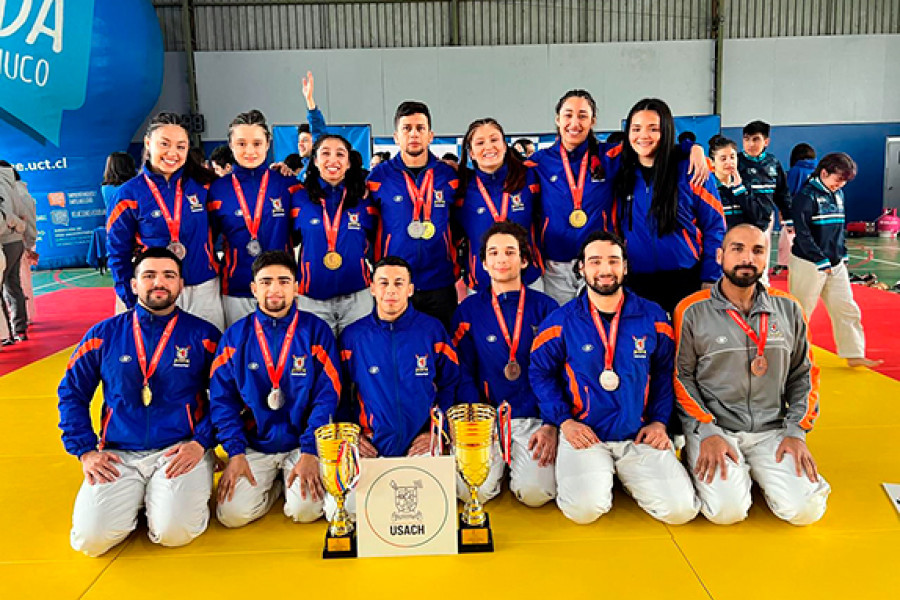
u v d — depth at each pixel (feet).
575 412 11.02
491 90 55.62
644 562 9.19
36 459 13.47
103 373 10.59
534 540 9.87
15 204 24.18
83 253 47.60
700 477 10.27
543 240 13.93
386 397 11.18
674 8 55.42
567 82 55.62
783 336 10.54
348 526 9.73
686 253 12.75
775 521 10.25
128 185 12.90
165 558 9.62
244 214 13.10
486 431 9.41
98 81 44.52
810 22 55.98
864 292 29.78
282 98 55.21
